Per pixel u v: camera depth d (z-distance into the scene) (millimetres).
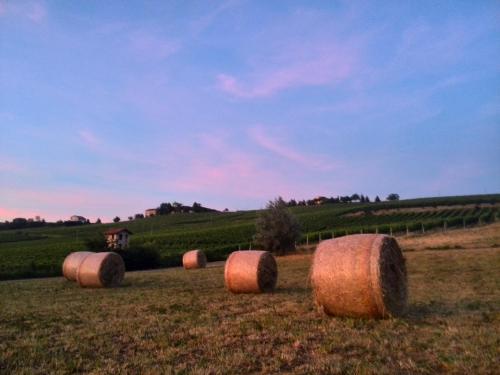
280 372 6023
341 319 9258
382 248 9242
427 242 36688
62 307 12797
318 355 6688
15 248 62062
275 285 15359
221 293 15062
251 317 9875
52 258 47781
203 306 11898
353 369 5992
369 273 9039
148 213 151625
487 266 18797
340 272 9312
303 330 8305
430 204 79562
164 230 88188
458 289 13039
